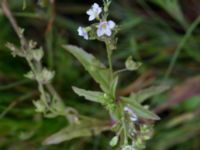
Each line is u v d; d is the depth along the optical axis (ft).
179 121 0.82
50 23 0.81
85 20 0.93
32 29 0.91
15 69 0.85
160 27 0.89
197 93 0.82
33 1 0.86
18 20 0.90
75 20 0.94
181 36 0.86
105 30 0.54
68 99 0.85
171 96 0.82
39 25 0.90
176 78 0.87
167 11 0.86
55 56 0.88
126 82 0.89
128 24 0.86
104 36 0.55
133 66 0.59
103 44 0.91
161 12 0.91
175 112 0.86
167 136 0.82
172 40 0.87
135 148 0.58
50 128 0.80
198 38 0.86
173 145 0.84
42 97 0.67
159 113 0.86
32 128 0.79
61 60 0.88
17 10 0.87
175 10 0.82
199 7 0.89
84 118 0.69
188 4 0.90
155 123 0.84
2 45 0.85
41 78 0.66
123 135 0.60
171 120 0.82
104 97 0.59
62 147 0.81
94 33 0.55
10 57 0.86
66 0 0.93
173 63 0.81
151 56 0.90
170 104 0.81
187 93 0.82
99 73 0.60
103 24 0.54
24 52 0.65
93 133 0.69
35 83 0.85
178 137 0.81
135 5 0.90
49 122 0.80
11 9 0.87
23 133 0.77
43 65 0.88
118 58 0.88
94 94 0.59
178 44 0.85
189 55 0.86
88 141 0.82
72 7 0.93
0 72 0.84
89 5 0.93
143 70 0.87
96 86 0.87
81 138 0.82
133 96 0.65
